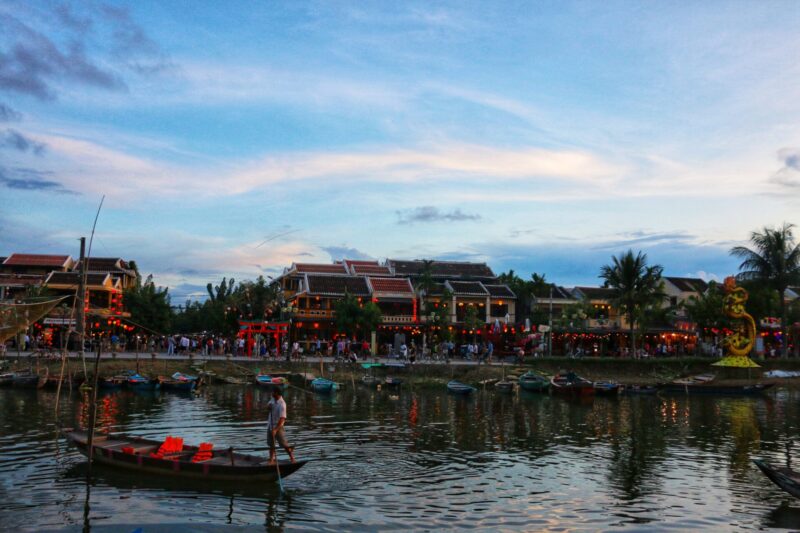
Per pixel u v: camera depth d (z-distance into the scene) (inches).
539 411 1528.1
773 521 659.4
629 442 1099.9
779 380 2256.4
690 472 872.3
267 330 2433.6
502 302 2945.4
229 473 741.9
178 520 625.3
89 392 1637.6
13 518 622.2
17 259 2746.1
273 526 615.5
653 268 2492.6
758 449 1045.2
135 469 785.6
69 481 749.9
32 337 2257.6
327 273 3090.6
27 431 1076.5
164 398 1620.3
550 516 668.1
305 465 863.1
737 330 2399.1
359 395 1828.2
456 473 844.6
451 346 2503.7
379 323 2647.6
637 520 658.8
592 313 2878.9
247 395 1727.4
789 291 3393.2
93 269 2851.9
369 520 639.1
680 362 2380.7
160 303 2679.6
